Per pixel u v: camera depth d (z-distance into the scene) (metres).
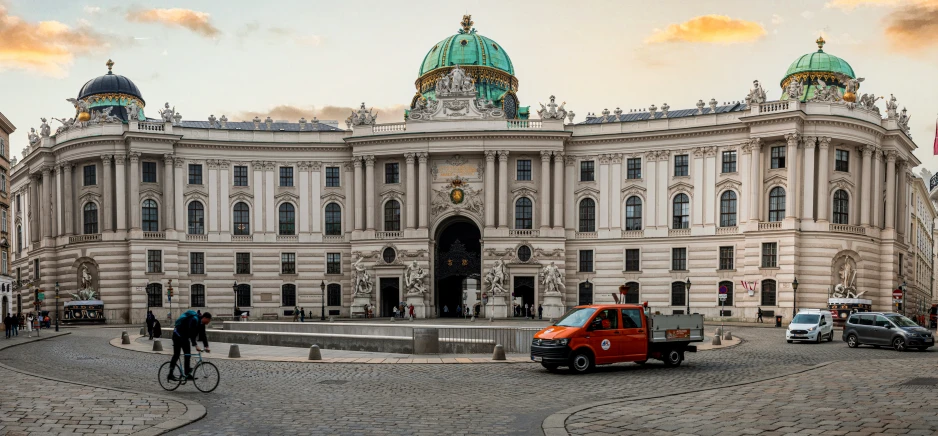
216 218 91.25
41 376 28.83
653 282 87.06
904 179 90.06
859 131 82.25
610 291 88.25
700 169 86.00
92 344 51.31
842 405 21.38
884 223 86.50
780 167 81.94
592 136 89.31
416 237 88.94
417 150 89.75
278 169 93.06
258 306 91.56
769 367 34.16
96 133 89.50
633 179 88.50
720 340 48.16
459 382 28.92
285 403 23.20
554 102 90.25
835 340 54.25
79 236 89.94
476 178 90.19
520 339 41.44
